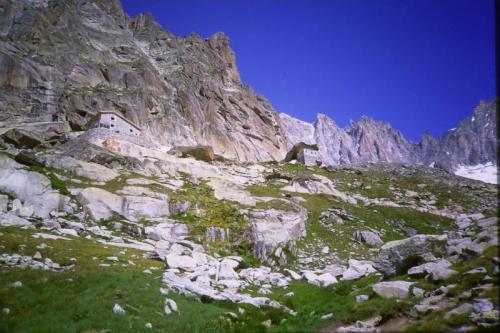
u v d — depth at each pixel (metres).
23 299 23.31
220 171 91.62
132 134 95.81
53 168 59.81
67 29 158.75
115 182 61.91
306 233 60.34
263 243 49.84
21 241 33.62
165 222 51.62
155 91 153.50
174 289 28.42
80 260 31.92
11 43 132.88
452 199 103.94
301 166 125.19
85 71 141.00
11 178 47.72
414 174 132.62
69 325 21.19
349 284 28.86
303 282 34.06
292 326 20.98
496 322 14.68
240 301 27.42
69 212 49.06
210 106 165.50
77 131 105.06
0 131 96.12
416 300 19.64
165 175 76.38
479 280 18.95
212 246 48.69
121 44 180.75
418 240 26.28
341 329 18.73
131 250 40.53
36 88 123.19
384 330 17.52
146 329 21.56
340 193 91.88
